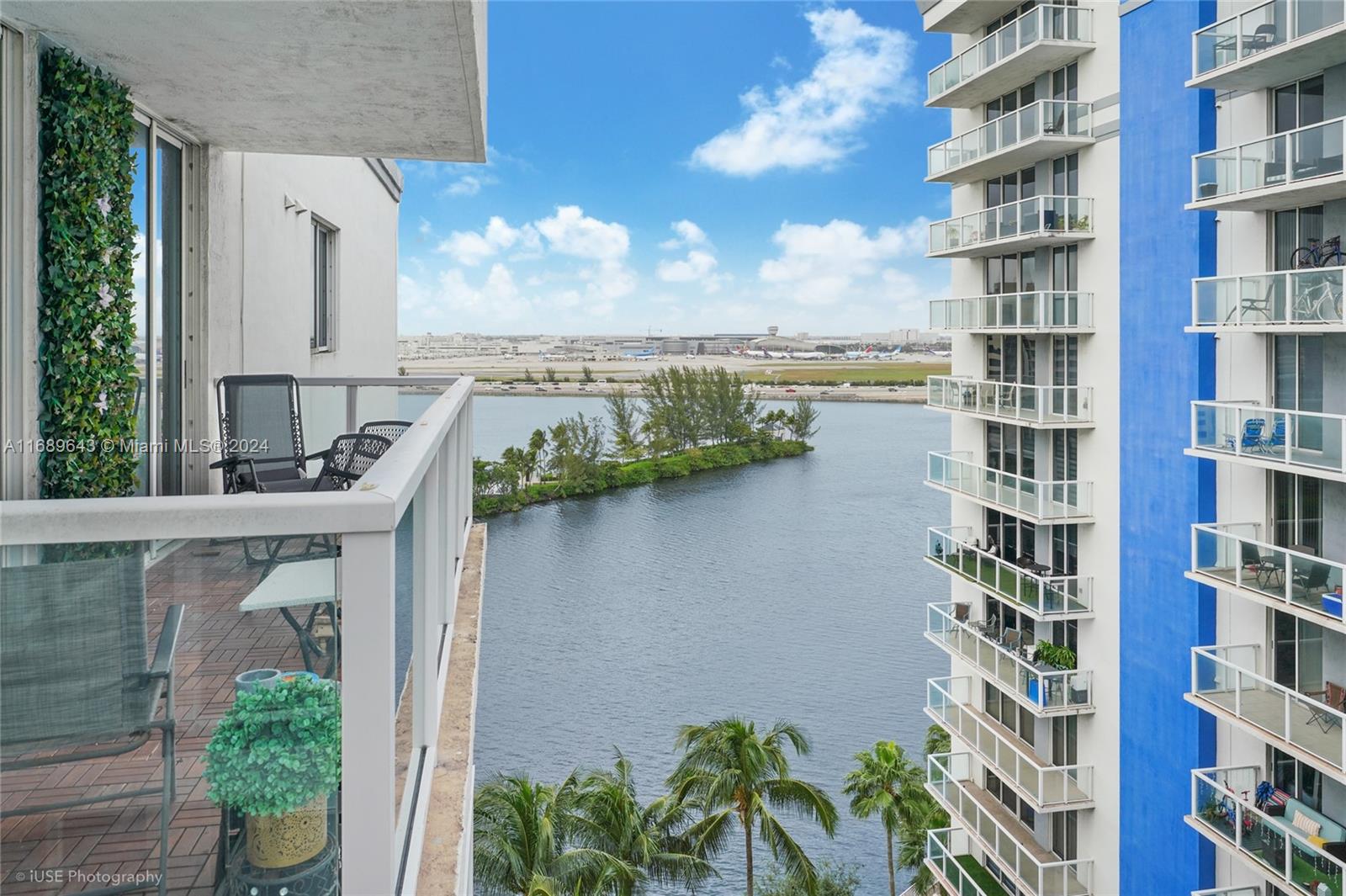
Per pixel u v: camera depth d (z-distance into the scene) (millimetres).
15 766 2143
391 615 2096
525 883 26984
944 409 25016
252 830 2209
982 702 25250
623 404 118938
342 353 15414
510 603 78438
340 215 15023
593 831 30406
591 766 51938
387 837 2131
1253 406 15492
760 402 137000
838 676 63719
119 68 5762
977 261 25328
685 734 34000
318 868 2234
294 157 11141
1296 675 16047
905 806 37031
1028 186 23375
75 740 2154
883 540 96000
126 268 5969
